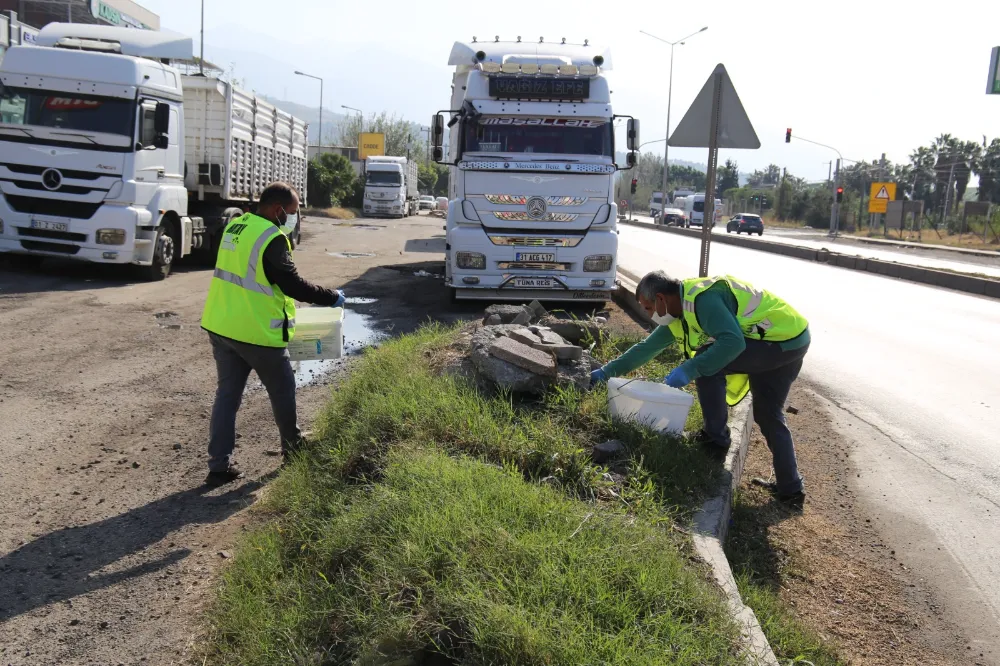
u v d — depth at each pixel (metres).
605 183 11.25
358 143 78.44
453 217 11.23
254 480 4.94
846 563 4.49
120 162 12.23
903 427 7.00
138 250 12.71
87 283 12.53
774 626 3.58
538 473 4.30
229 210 15.84
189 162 15.27
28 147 12.14
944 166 70.38
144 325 9.50
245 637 3.13
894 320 12.98
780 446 5.19
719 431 5.07
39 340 8.45
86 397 6.54
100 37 14.13
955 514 5.19
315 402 6.57
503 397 5.25
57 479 4.87
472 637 2.76
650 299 5.13
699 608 3.10
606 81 11.50
